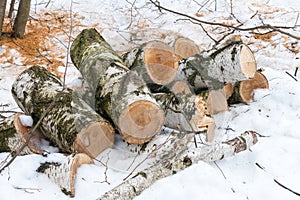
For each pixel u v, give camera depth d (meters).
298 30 6.54
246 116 4.59
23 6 6.51
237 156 3.88
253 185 3.55
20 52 6.39
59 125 4.04
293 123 4.39
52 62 6.27
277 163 3.76
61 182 3.50
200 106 4.07
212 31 6.79
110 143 3.97
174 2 7.80
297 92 4.82
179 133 3.97
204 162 3.61
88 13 7.48
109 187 3.51
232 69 4.32
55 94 4.29
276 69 5.63
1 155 4.22
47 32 6.88
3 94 5.56
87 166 3.63
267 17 7.10
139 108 3.79
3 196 3.44
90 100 4.20
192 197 3.34
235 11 7.41
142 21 7.24
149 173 3.46
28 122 4.30
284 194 3.44
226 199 3.35
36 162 3.78
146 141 3.90
